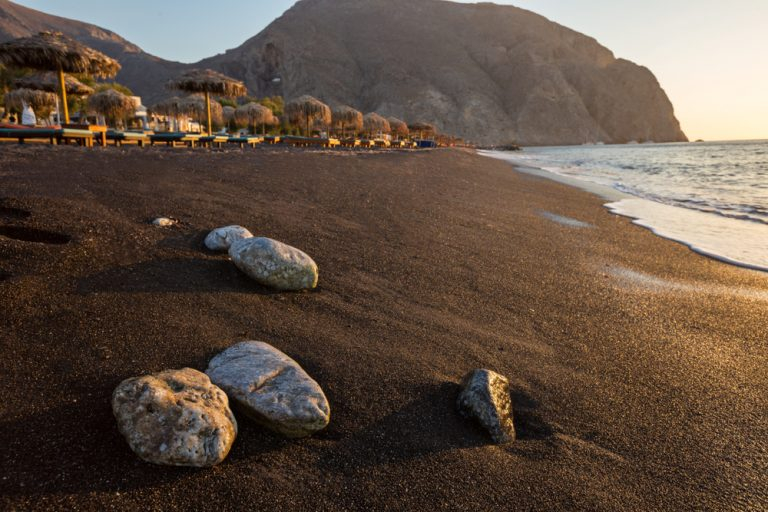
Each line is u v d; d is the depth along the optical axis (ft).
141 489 5.72
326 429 7.38
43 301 8.86
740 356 11.55
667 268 19.45
